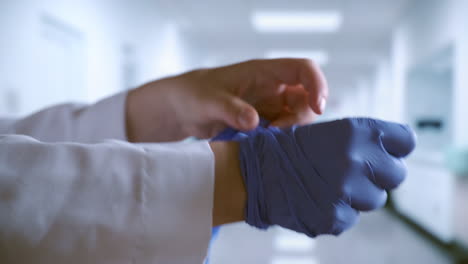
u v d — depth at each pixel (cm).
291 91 67
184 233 50
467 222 338
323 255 316
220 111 64
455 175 340
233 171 53
